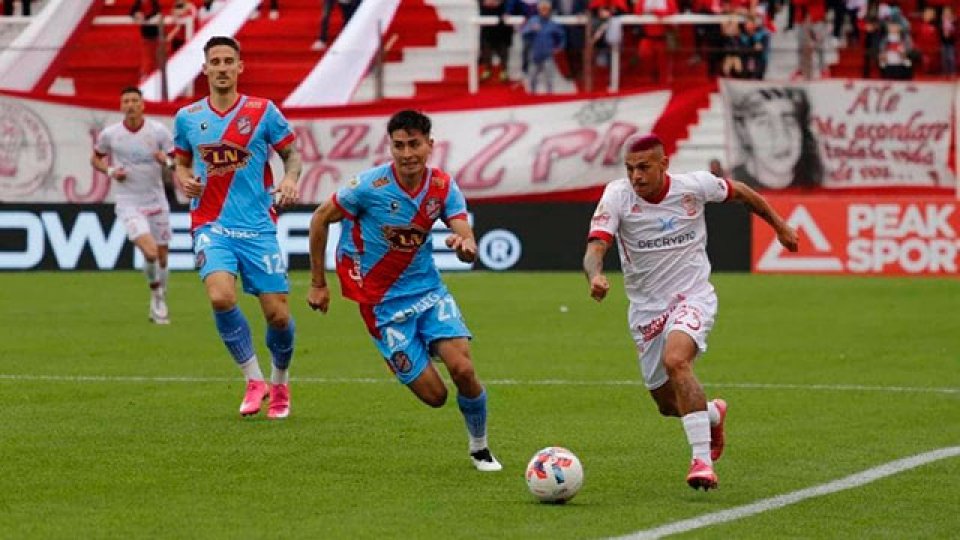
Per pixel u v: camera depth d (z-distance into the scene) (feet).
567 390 141.08
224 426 119.85
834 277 256.93
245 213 124.47
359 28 303.48
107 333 184.14
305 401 133.39
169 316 203.51
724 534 83.97
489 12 304.71
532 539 82.38
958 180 265.75
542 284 246.06
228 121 123.95
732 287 241.55
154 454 107.45
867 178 269.44
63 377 147.54
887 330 190.08
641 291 99.19
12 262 264.11
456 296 228.43
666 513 89.15
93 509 89.45
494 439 115.03
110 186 267.18
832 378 150.00
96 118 266.77
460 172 269.44
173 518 87.20
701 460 92.17
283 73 311.06
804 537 83.51
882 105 268.62
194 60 294.05
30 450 108.68
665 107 273.33
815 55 304.09
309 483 97.60
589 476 100.73
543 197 270.87
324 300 105.60
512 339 180.55
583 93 271.90
